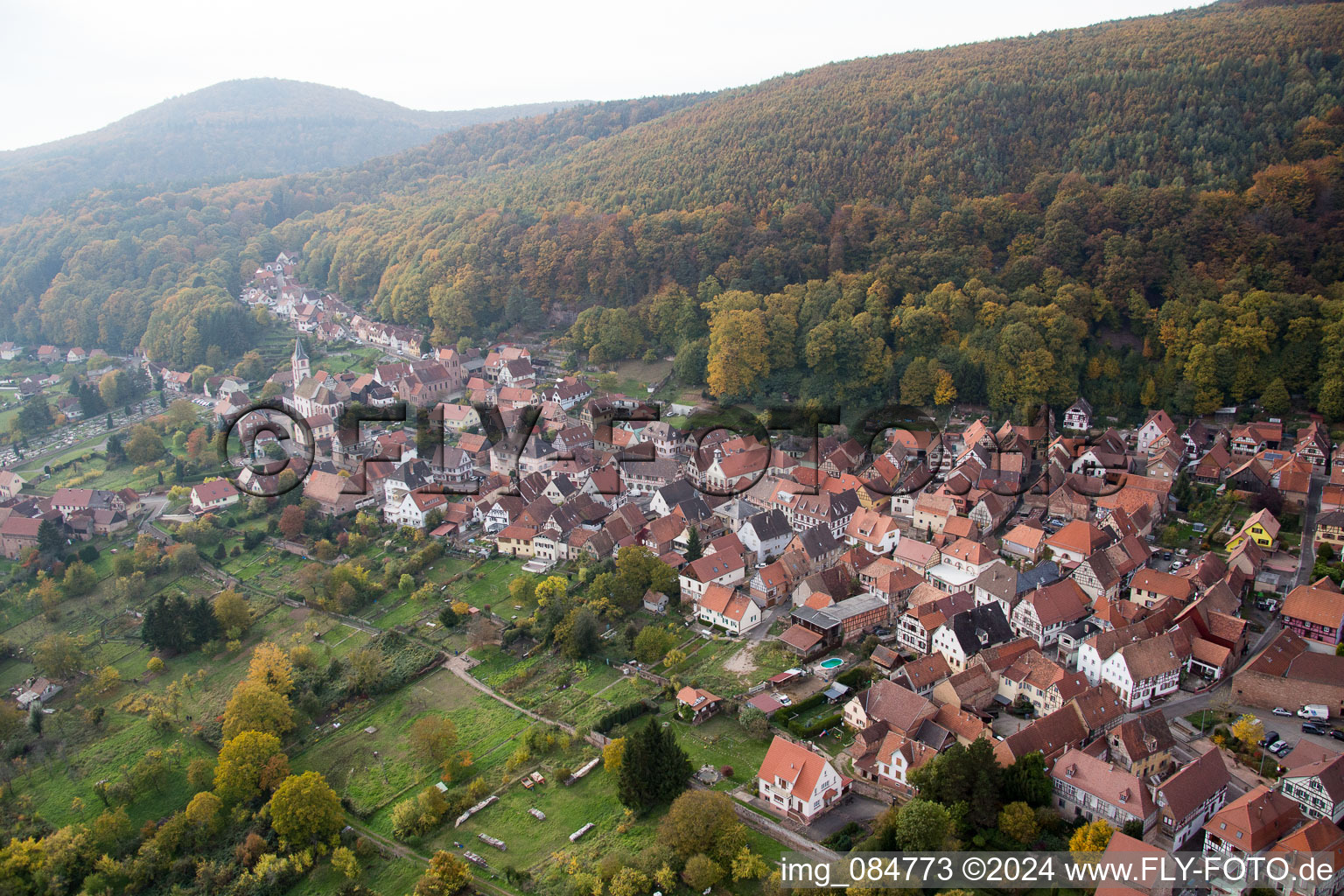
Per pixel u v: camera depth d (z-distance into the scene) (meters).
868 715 118.62
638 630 150.25
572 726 127.50
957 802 97.31
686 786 110.81
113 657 158.38
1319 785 96.12
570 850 104.25
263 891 104.31
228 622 159.50
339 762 125.81
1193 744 112.69
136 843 114.25
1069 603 140.25
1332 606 129.12
